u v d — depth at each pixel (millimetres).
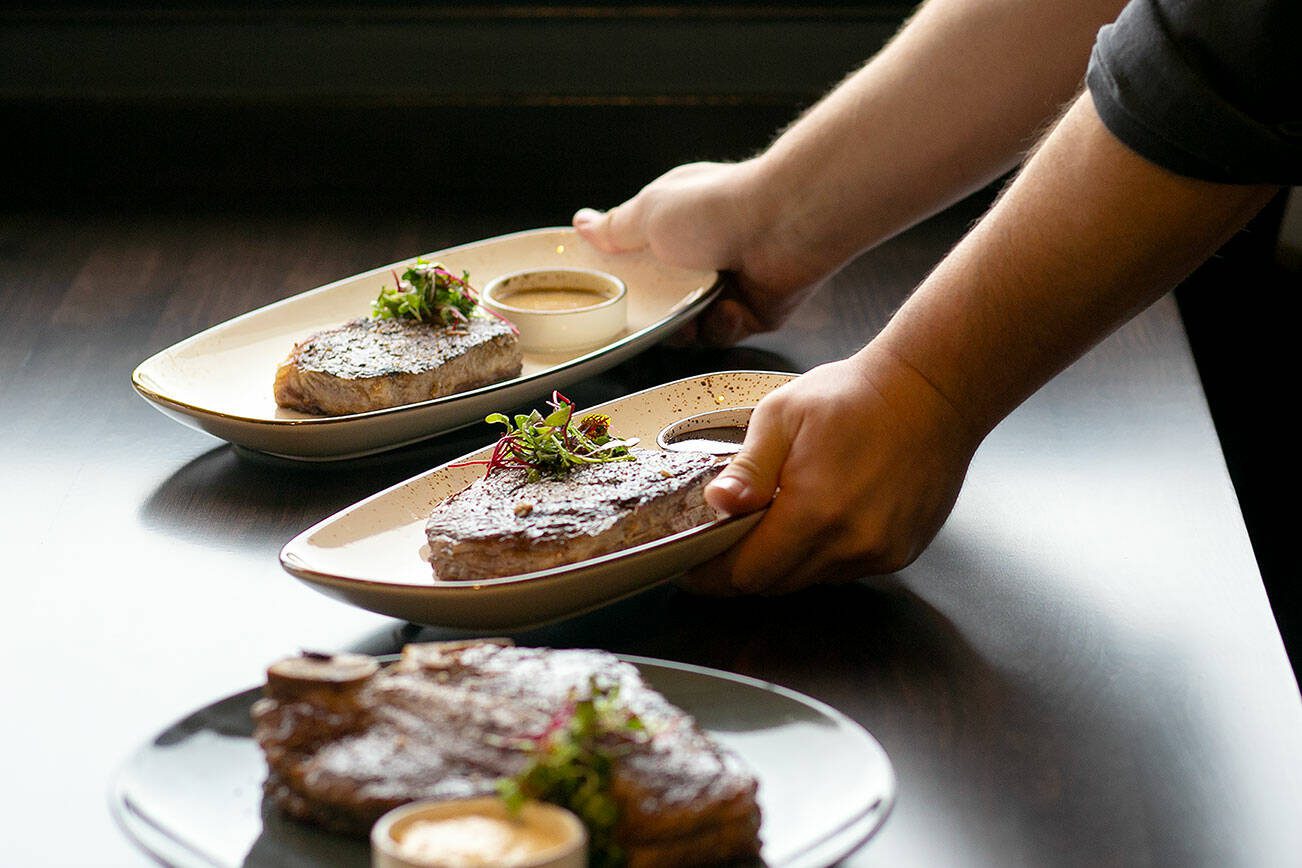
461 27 2176
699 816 1030
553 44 2189
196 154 2049
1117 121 1185
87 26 2150
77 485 1390
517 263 1687
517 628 1227
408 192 2057
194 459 1427
